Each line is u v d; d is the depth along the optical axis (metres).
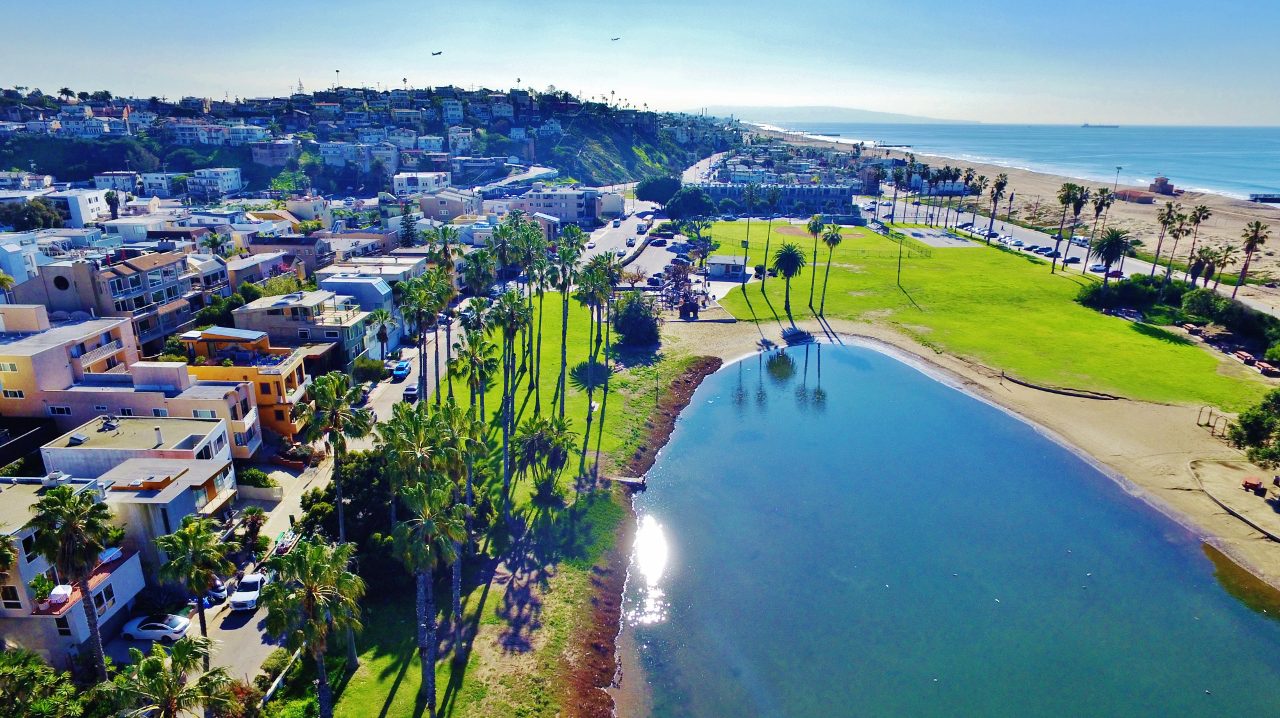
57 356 74.12
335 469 58.84
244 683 47.97
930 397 113.31
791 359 129.38
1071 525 78.38
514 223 176.75
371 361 101.50
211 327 93.31
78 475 62.22
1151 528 77.69
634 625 61.97
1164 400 107.19
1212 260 146.50
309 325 95.75
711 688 55.34
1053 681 57.06
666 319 145.12
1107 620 64.00
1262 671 58.44
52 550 42.41
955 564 71.50
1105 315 148.88
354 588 40.44
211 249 137.12
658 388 110.50
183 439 64.50
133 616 53.75
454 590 52.31
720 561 71.12
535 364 113.75
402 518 63.03
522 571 65.19
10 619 48.00
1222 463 89.31
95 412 72.50
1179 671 58.31
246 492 70.44
